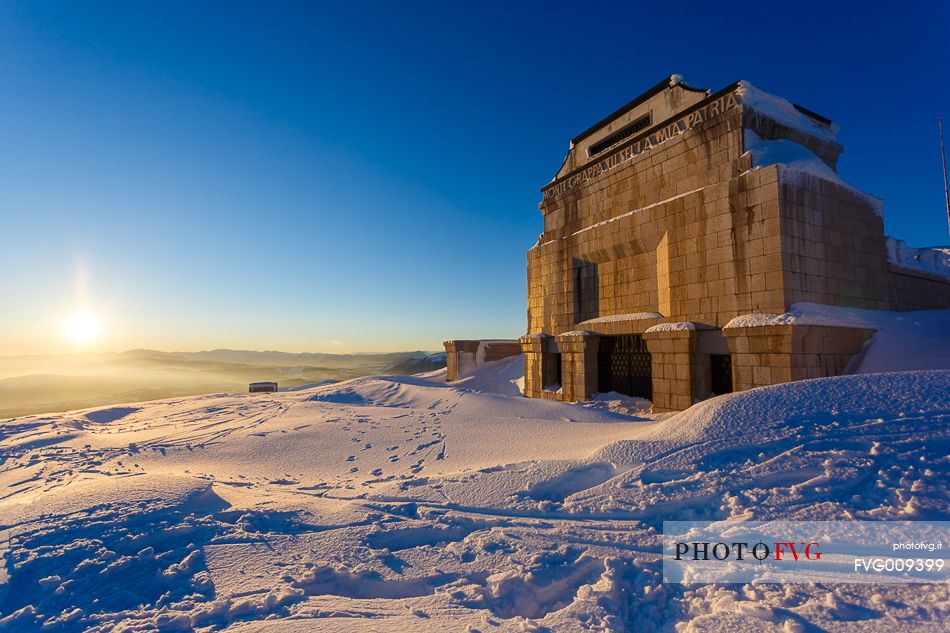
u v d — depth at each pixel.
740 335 12.58
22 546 4.68
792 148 13.88
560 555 4.62
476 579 4.28
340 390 20.16
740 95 14.36
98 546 4.70
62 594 3.93
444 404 15.42
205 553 4.69
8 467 9.13
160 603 3.83
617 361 18.66
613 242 18.19
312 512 5.90
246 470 8.73
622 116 20.66
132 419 15.51
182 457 9.67
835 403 6.91
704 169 15.23
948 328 12.29
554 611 3.85
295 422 12.98
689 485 5.79
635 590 4.03
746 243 13.12
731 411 7.41
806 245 12.73
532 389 21.84
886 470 5.17
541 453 8.50
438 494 6.61
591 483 6.45
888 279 15.13
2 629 3.49
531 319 23.67
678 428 7.58
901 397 6.65
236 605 3.75
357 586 4.21
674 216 15.47
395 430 11.46
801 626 3.18
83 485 6.63
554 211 23.22
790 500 5.07
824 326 11.62
